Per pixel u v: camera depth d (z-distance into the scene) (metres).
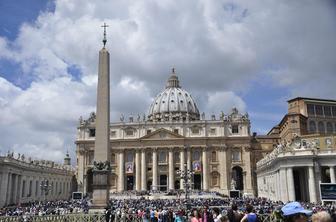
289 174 70.44
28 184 86.94
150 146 126.12
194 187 125.44
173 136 125.88
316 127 112.06
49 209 58.91
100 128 39.69
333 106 115.25
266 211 44.59
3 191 72.75
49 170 101.62
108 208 36.22
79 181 125.94
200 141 125.69
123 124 129.38
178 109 168.88
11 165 76.00
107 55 41.19
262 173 101.62
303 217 6.18
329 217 5.41
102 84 40.41
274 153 81.06
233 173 127.62
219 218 15.27
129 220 39.91
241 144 125.56
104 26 42.19
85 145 128.62
